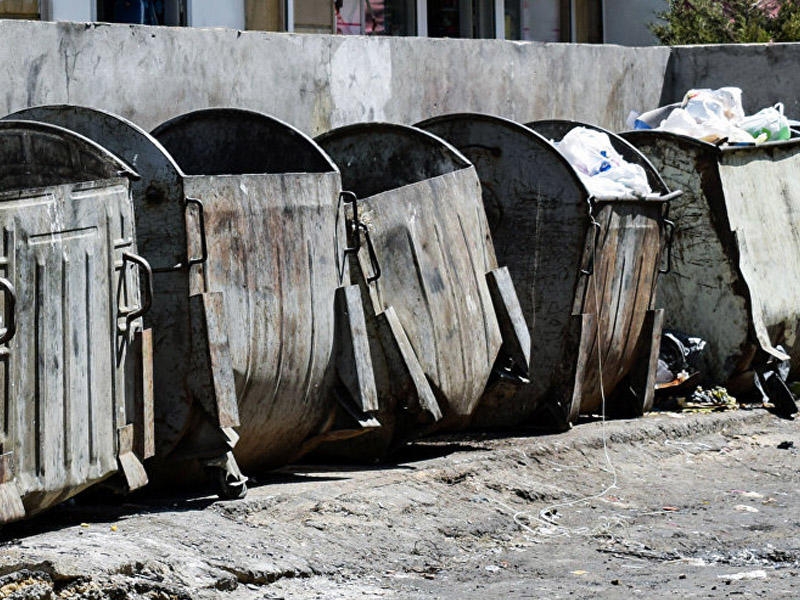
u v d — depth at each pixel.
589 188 13.45
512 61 17.16
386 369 11.56
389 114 15.61
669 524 11.15
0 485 8.08
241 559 8.78
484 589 8.98
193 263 9.77
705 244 15.68
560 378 13.41
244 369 10.14
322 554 9.34
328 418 11.03
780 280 16.22
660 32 24.62
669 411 15.15
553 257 13.39
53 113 10.13
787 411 15.56
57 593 7.81
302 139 11.43
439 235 12.03
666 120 16.72
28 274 8.26
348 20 23.05
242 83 14.01
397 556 9.66
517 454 12.35
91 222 8.83
